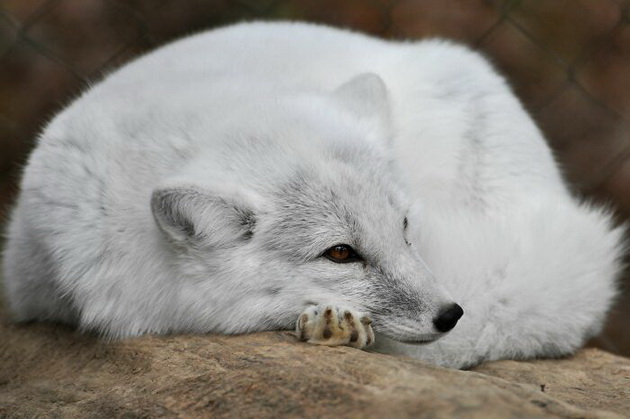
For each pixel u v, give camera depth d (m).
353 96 7.48
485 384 4.84
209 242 6.52
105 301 6.94
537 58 14.55
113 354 6.73
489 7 14.56
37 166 7.19
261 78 7.76
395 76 8.49
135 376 6.24
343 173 6.65
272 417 4.89
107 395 6.05
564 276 7.38
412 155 8.18
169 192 6.23
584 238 7.62
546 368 6.99
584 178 13.96
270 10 13.41
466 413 4.39
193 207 6.36
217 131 6.88
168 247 6.70
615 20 15.17
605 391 6.15
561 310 7.33
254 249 6.55
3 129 12.17
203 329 6.76
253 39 8.60
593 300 7.48
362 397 4.83
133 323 6.94
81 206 6.88
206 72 7.87
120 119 7.17
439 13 14.17
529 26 14.77
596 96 14.66
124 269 6.86
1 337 7.59
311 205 6.54
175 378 5.94
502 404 4.50
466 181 8.27
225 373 5.66
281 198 6.54
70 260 6.89
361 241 6.52
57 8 12.89
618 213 13.80
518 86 14.27
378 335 6.75
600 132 14.33
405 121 8.29
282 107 7.11
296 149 6.70
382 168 6.86
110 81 8.07
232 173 6.61
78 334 7.28
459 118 8.34
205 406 5.34
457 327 7.01
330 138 6.82
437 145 8.25
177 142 6.91
